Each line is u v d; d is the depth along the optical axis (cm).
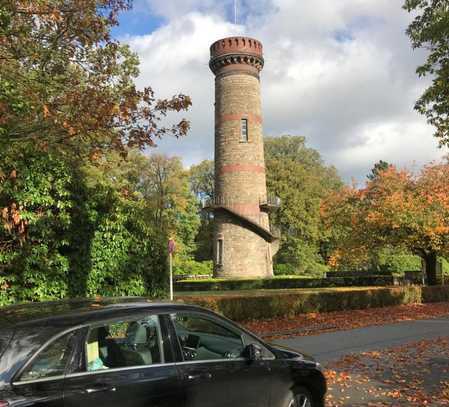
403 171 3145
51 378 364
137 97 1074
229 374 479
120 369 407
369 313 2164
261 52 3750
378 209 2920
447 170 3122
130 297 505
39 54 1109
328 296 2178
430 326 1747
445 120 1524
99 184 1262
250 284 3516
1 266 1065
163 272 1403
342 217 3234
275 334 1495
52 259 1137
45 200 1102
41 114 941
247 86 3647
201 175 7088
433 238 2808
